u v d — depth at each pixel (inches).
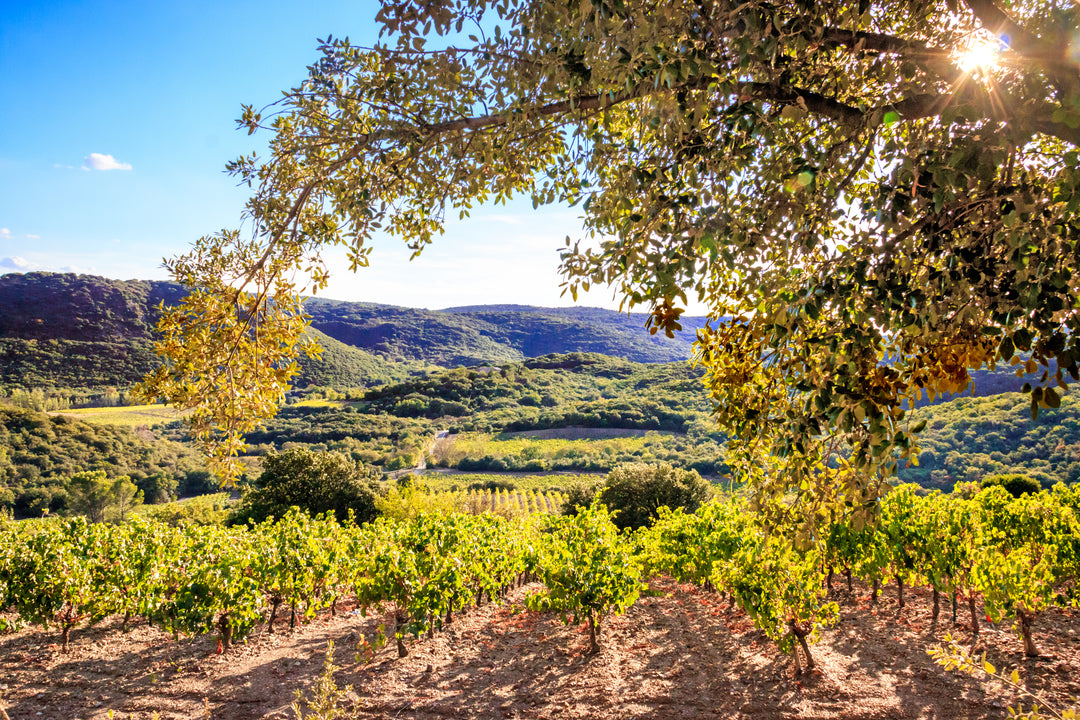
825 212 86.0
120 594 381.7
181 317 149.4
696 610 426.6
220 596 343.6
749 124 82.9
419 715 260.2
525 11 98.6
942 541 329.1
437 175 128.3
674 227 87.8
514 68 104.3
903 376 88.7
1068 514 372.5
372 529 570.6
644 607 442.6
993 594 275.1
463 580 416.8
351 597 521.0
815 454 100.7
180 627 340.2
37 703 278.1
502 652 342.0
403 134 112.3
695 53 79.7
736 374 120.6
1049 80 66.3
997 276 74.9
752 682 272.7
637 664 309.1
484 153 122.3
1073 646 281.7
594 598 327.0
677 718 243.4
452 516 490.9
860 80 106.7
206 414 150.0
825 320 94.9
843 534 381.1
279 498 1119.0
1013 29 69.3
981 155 66.1
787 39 79.7
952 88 72.7
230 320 149.1
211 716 262.8
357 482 1201.4
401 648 335.9
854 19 85.0
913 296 76.8
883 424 80.8
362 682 297.3
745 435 115.9
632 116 133.9
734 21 76.9
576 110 103.6
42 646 360.5
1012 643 292.8
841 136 99.5
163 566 405.7
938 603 356.5
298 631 403.2
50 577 344.2
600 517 437.1
